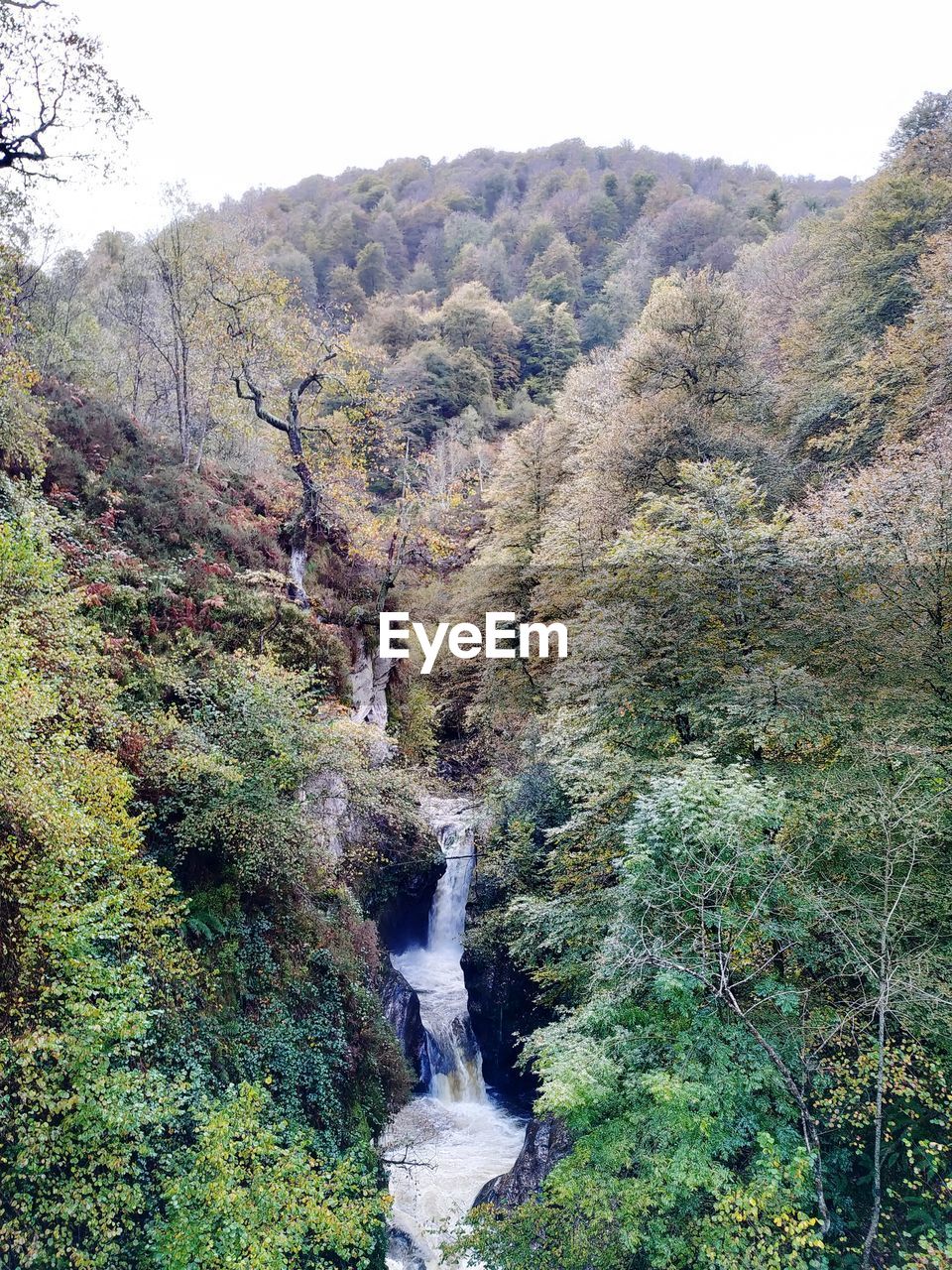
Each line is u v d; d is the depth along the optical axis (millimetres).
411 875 19578
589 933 11312
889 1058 7605
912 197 28125
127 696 11602
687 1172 7016
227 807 10258
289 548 21656
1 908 6629
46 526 10516
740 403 24891
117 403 21297
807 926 8422
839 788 8945
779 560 11930
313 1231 8148
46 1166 5855
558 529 20750
